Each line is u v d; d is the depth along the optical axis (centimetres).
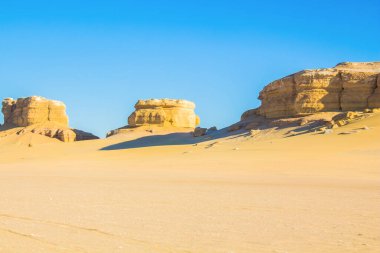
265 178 3481
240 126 8844
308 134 6712
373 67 8200
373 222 1521
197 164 5022
